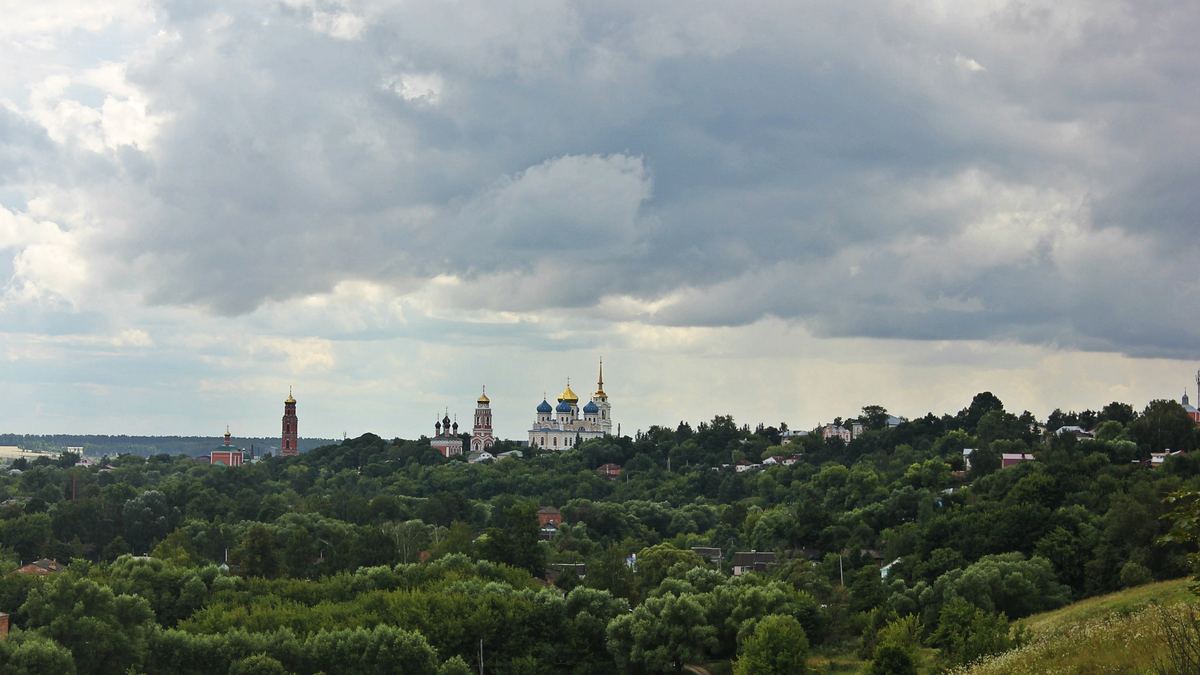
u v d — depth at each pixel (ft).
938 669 311.47
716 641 431.02
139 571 494.59
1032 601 433.48
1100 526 496.64
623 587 522.47
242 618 449.48
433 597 463.01
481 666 433.48
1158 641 178.40
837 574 571.69
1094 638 207.41
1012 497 576.20
